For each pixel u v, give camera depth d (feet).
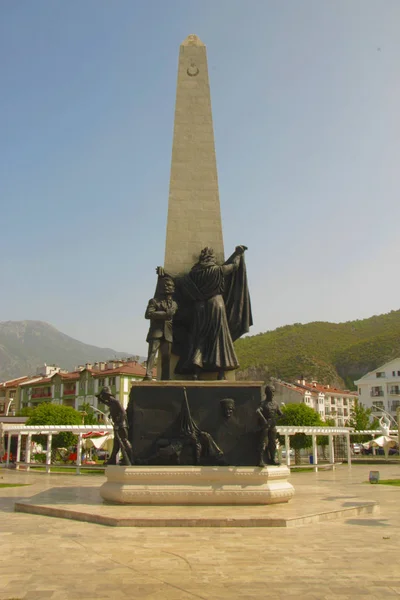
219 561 23.29
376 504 39.65
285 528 31.07
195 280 47.01
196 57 54.85
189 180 51.34
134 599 18.45
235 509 36.14
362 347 380.99
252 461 40.75
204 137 52.60
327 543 26.96
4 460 137.59
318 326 456.86
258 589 19.56
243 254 48.75
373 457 150.51
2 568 22.31
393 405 258.16
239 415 41.73
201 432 40.91
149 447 41.14
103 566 22.57
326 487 61.16
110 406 41.68
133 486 38.55
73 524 32.65
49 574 21.44
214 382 42.47
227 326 46.29
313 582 20.39
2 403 255.29
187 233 50.08
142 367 211.00
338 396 286.46
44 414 142.31
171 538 28.09
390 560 23.59
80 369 236.84
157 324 45.52
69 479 80.59
